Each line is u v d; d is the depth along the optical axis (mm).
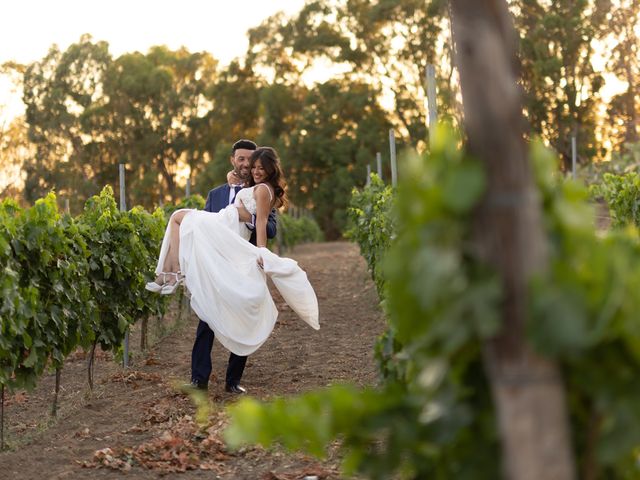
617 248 2006
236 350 6148
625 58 44906
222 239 6172
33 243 5773
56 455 4957
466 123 1908
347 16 49312
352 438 2193
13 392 5684
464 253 1878
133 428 5441
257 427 2043
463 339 1854
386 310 3195
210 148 59719
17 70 59000
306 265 21594
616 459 1914
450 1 2316
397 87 48781
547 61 43969
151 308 8812
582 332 1776
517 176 1836
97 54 59062
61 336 6160
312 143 48156
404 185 1928
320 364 7598
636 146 25297
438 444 2000
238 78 57125
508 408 1837
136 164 58906
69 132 58562
